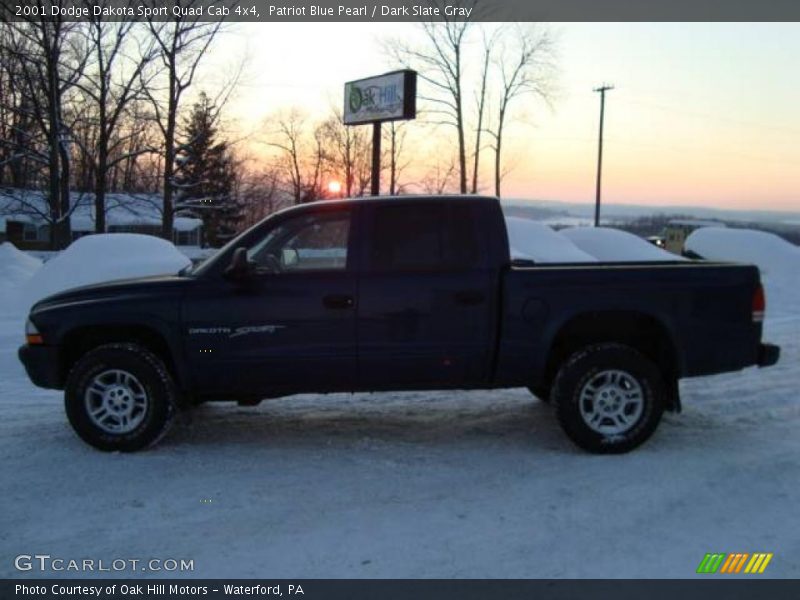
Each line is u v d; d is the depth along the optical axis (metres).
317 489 4.74
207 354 5.37
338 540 3.99
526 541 3.97
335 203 5.57
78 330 5.47
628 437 5.35
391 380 5.46
